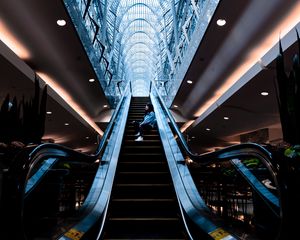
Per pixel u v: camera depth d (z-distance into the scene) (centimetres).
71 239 230
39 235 272
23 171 161
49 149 214
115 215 367
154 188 419
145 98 1509
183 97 1339
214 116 1188
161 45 1894
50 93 897
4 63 645
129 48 2347
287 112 245
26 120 295
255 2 588
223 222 283
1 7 582
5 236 147
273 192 247
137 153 576
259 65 699
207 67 956
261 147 184
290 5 561
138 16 1959
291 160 196
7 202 151
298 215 157
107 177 406
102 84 1155
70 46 773
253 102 966
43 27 671
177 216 358
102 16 1350
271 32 657
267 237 264
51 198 311
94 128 1595
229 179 388
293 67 245
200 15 792
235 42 748
